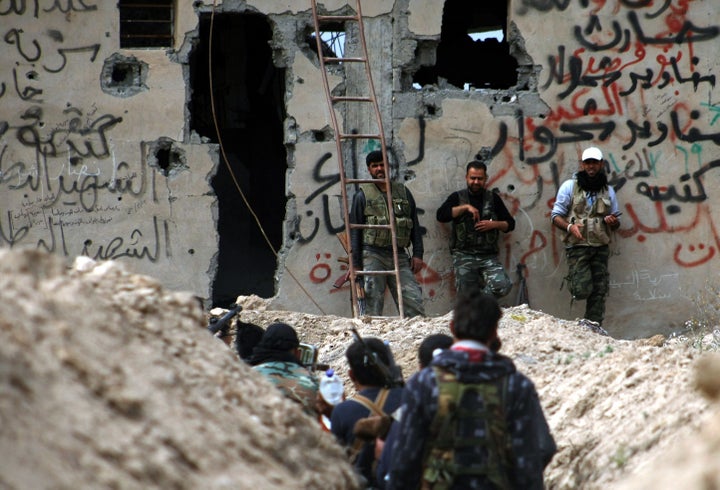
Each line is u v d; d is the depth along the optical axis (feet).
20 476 34.37
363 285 137.18
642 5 151.23
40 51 143.74
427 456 51.88
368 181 139.23
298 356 73.46
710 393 48.47
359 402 60.95
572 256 145.69
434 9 150.41
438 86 151.74
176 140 146.82
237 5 147.43
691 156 151.64
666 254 151.23
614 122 151.02
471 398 51.11
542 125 150.71
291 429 52.85
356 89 149.38
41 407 38.73
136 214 146.00
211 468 43.50
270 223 195.93
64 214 144.25
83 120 144.77
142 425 42.65
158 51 146.51
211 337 56.90
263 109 189.88
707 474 40.37
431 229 149.18
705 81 151.43
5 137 142.82
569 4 151.02
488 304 52.65
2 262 47.16
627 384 71.20
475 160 149.59
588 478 64.03
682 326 151.12
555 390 81.05
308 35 154.30
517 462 50.98
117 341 47.88
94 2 145.07
